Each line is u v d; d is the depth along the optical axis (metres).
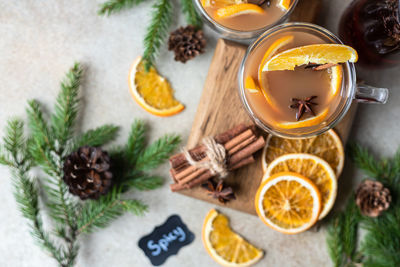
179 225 0.54
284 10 0.44
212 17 0.44
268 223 0.49
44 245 0.51
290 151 0.49
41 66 0.53
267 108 0.43
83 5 0.52
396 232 0.49
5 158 0.51
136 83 0.52
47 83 0.53
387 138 0.52
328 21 0.50
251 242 0.53
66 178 0.49
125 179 0.52
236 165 0.48
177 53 0.50
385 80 0.51
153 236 0.54
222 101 0.49
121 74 0.53
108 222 0.54
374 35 0.42
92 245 0.54
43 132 0.50
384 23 0.41
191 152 0.48
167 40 0.52
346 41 0.46
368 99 0.44
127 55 0.53
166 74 0.52
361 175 0.52
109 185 0.49
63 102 0.52
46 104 0.53
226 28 0.45
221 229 0.53
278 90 0.42
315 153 0.49
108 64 0.53
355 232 0.52
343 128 0.49
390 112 0.52
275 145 0.49
